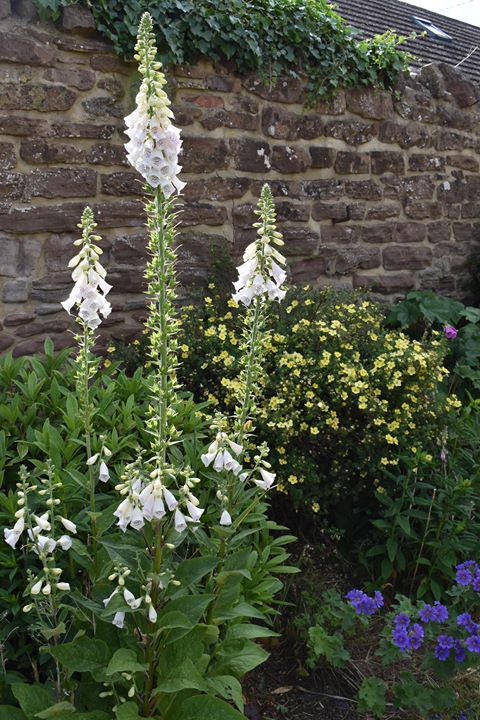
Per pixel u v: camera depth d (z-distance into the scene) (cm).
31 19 414
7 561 245
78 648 200
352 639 326
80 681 229
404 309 620
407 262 655
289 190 557
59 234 442
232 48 491
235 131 517
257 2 511
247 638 230
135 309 481
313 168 573
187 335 428
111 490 285
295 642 314
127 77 455
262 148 534
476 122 695
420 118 642
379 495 365
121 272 470
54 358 366
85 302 226
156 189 190
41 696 200
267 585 267
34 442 280
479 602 322
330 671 305
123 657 185
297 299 480
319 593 340
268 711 283
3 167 414
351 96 588
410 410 386
